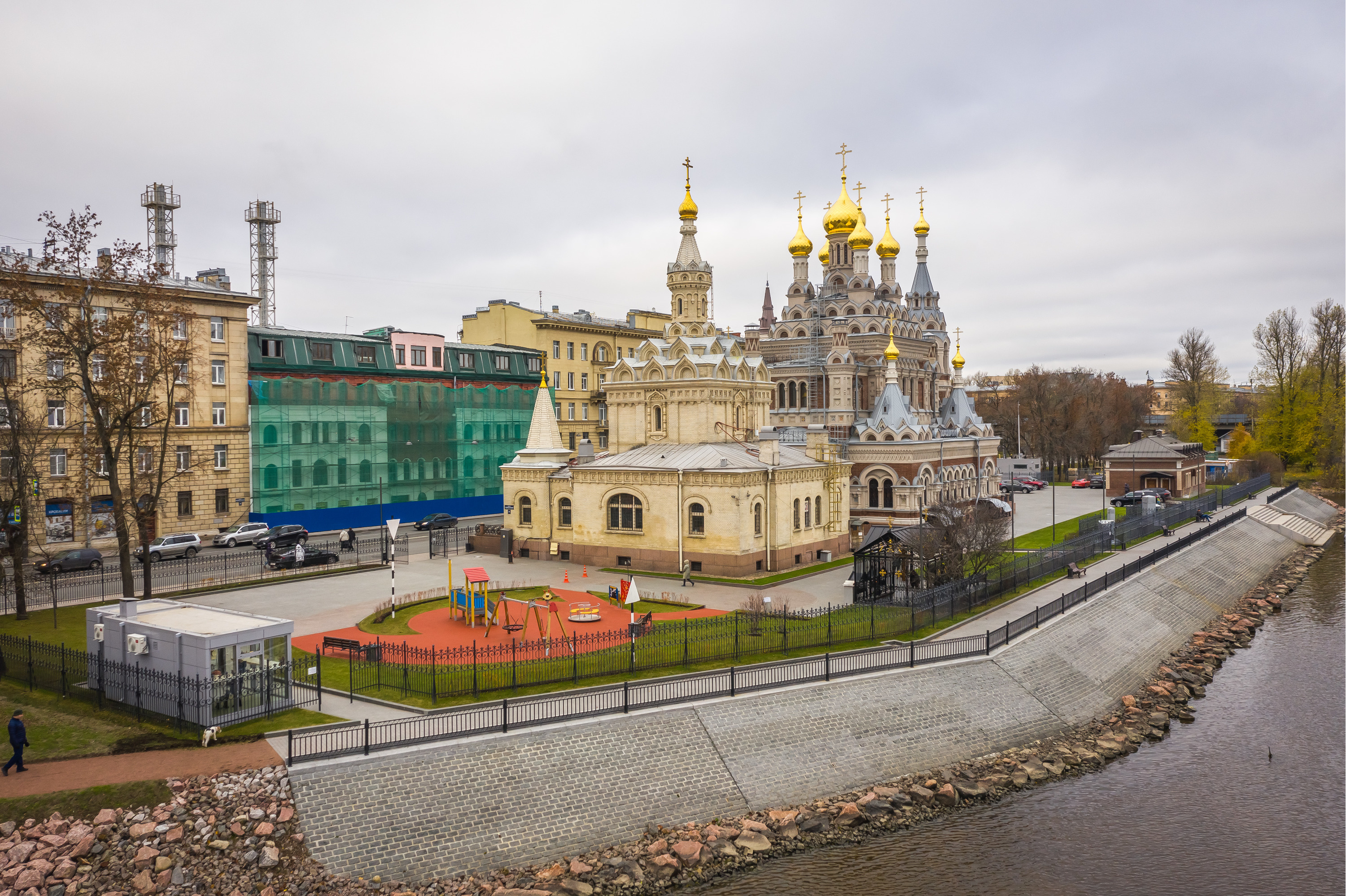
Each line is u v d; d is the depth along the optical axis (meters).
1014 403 168.50
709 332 73.62
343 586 59.47
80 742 31.83
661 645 42.00
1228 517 92.25
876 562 55.00
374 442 91.25
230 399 79.94
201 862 26.69
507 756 31.67
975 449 92.88
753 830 32.00
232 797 28.48
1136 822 34.34
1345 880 30.39
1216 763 39.84
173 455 75.56
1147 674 51.06
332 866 27.36
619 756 33.16
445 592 57.22
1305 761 40.06
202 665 32.81
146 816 27.84
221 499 79.31
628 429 72.69
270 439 83.06
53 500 68.56
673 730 34.84
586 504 68.25
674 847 30.59
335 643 40.59
